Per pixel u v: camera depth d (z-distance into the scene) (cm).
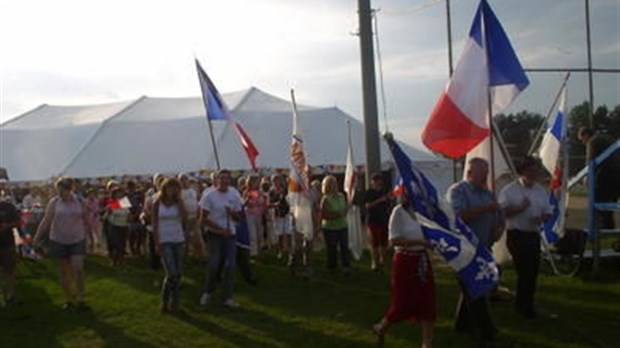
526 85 888
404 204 717
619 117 1453
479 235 776
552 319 843
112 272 1439
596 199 1120
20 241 1522
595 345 739
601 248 1289
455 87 874
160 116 2834
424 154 2477
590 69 1438
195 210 1470
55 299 1143
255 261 1484
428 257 718
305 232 1269
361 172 2142
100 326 934
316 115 2698
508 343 750
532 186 833
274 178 1666
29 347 841
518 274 843
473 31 891
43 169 2586
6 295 1102
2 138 2767
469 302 755
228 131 2609
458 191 777
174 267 987
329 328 865
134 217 1638
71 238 1036
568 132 1310
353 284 1157
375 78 1541
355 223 1445
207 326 904
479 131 870
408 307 720
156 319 955
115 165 2548
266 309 990
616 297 962
